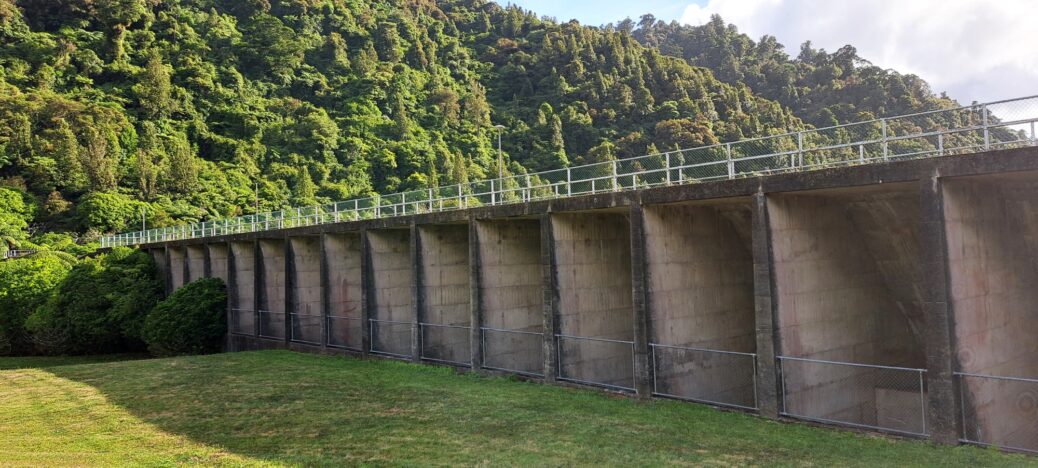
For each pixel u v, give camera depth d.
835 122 99.75
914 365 20.47
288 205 92.00
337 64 134.25
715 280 20.41
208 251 39.44
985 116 12.57
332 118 117.62
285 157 103.75
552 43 147.12
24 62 104.94
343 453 12.90
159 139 100.69
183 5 139.75
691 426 14.47
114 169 89.94
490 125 118.06
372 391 19.45
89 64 108.31
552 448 12.88
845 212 18.09
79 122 93.62
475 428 14.70
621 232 22.89
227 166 99.88
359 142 106.12
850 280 18.16
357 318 29.14
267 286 34.69
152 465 12.20
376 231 28.19
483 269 23.33
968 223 13.73
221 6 145.88
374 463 12.14
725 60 159.38
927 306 12.88
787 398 15.52
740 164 21.17
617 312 22.44
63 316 41.25
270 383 21.27
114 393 20.28
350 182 100.31
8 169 85.00
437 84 132.00
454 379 21.50
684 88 114.06
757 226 15.59
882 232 18.02
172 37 124.56
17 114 88.44
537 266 25.31
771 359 15.26
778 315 15.55
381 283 28.23
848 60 141.12
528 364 24.64
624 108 111.50
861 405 18.19
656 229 18.48
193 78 114.75
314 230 30.44
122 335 42.19
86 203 78.50
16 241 68.25
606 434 13.89
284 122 112.38
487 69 150.25
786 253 16.02
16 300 44.06
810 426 14.41
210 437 14.53
